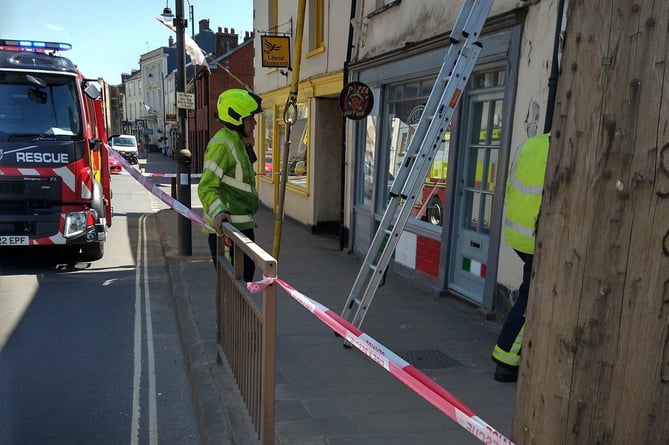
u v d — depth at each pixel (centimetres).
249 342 283
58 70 694
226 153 380
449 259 586
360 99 674
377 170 748
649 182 119
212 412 321
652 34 116
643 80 118
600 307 127
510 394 350
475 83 550
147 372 415
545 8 430
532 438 144
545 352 139
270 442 255
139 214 1312
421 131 426
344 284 646
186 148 770
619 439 130
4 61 681
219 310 383
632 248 123
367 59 772
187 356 421
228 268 343
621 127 121
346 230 873
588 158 127
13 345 464
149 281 689
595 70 125
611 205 124
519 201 336
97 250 800
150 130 6016
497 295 501
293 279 667
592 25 125
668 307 123
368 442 286
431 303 564
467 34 400
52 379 398
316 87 979
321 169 1027
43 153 677
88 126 722
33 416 344
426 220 645
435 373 382
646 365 126
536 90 441
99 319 536
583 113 127
